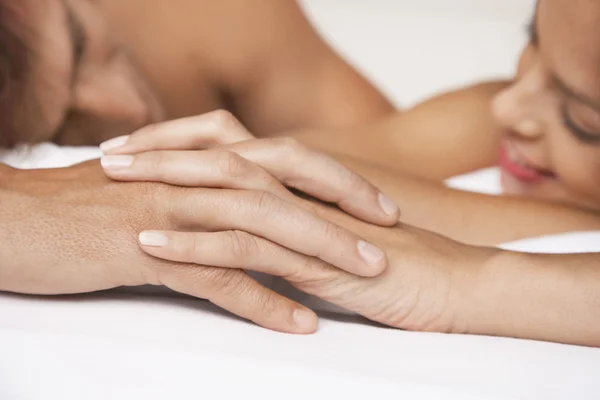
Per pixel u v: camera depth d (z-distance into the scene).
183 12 0.98
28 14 0.79
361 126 0.90
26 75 0.79
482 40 1.26
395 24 1.31
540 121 0.78
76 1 0.85
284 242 0.58
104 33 0.87
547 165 0.79
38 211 0.60
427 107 0.90
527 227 0.69
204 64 1.00
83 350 0.53
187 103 1.00
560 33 0.74
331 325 0.58
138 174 0.60
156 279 0.59
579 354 0.55
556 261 0.60
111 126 0.87
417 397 0.51
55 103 0.81
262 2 1.03
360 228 0.61
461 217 0.69
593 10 0.72
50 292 0.59
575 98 0.75
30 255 0.59
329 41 1.26
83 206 0.60
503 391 0.51
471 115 0.89
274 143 0.61
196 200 0.59
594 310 0.58
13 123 0.78
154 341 0.54
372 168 0.71
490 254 0.61
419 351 0.55
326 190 0.61
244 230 0.58
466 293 0.59
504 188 0.82
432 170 0.87
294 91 1.04
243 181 0.60
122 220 0.59
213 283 0.58
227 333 0.56
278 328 0.57
